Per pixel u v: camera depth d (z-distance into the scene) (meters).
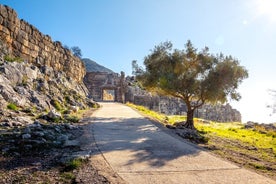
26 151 8.88
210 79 22.25
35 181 6.45
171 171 8.12
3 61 18.92
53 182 6.47
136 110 30.31
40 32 26.00
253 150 14.38
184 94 23.45
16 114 14.09
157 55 24.56
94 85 57.44
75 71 36.69
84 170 7.46
